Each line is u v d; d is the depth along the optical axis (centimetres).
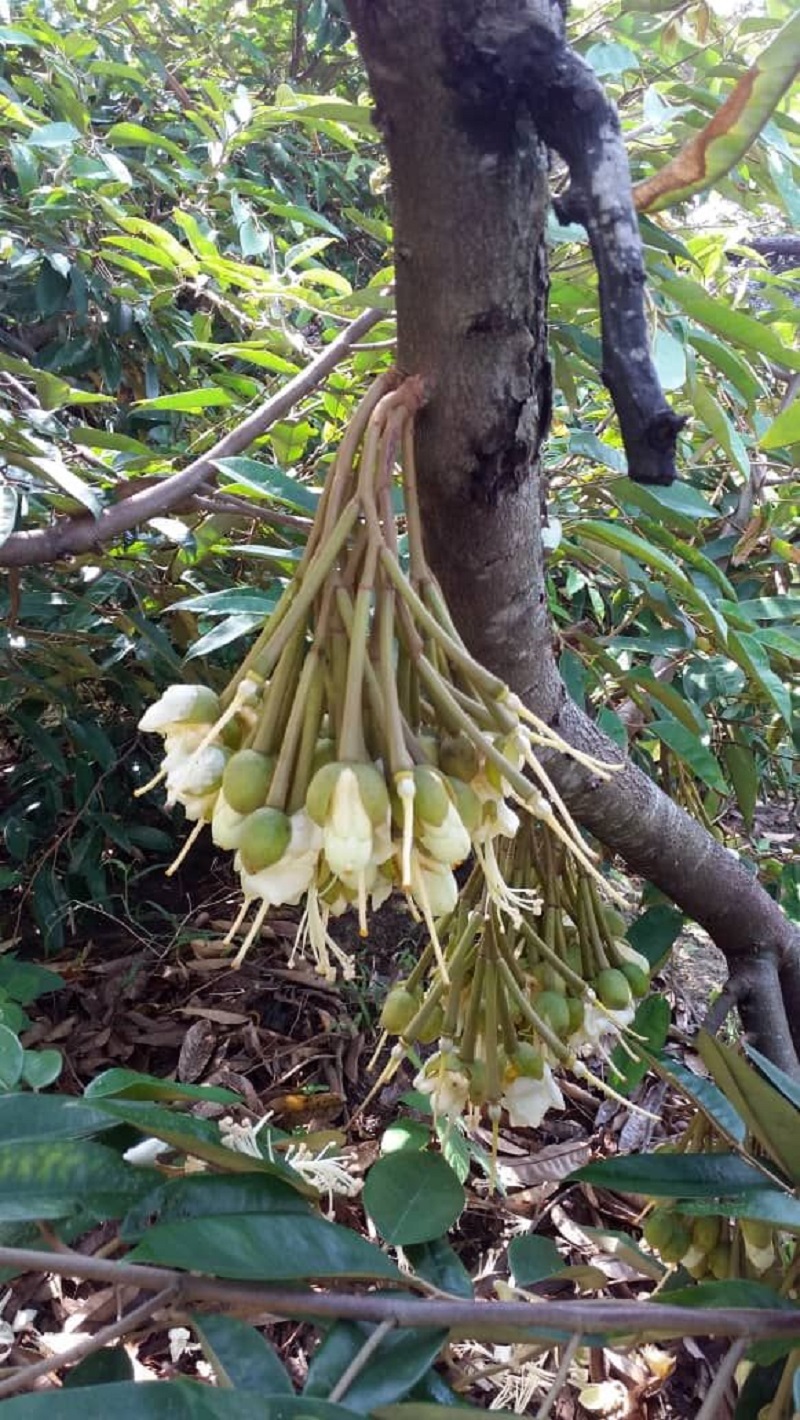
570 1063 49
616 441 95
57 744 118
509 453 41
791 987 71
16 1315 80
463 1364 70
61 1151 40
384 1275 38
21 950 128
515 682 51
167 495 70
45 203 113
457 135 33
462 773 33
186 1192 39
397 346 39
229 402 89
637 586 81
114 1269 35
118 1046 114
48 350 138
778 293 91
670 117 66
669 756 87
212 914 134
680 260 86
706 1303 42
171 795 34
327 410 89
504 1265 85
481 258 35
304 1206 40
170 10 175
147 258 98
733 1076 45
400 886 32
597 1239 62
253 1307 36
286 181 171
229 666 126
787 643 73
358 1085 108
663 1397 74
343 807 30
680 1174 47
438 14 31
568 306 69
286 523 70
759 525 92
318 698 32
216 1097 50
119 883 139
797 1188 48
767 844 140
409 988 56
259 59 175
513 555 45
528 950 54
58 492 69
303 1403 31
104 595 103
